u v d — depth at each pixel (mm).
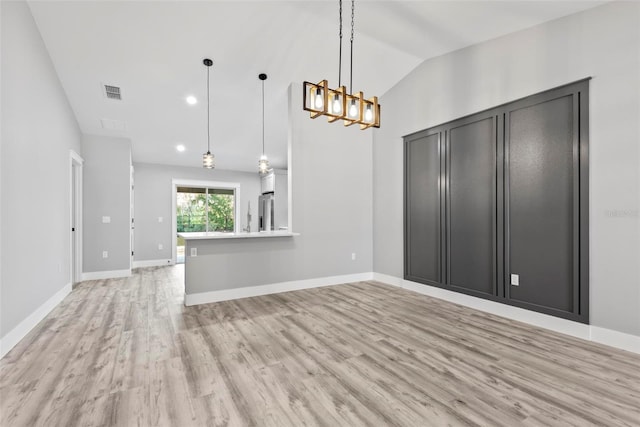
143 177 6918
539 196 2920
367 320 3115
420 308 3521
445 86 3861
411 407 1700
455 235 3736
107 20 3037
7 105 2412
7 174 2406
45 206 3287
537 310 2930
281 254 4312
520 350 2406
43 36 3168
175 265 6988
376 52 3871
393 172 4695
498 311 3264
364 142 5035
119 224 5406
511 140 3150
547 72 2854
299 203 4445
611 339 2463
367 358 2281
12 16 2504
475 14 2896
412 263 4363
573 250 2678
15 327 2533
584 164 2600
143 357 2293
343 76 4332
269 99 4668
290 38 3506
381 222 4930
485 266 3402
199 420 1588
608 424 1557
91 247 5199
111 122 4902
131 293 4262
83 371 2078
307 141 4500
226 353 2363
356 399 1773
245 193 8180
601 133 2508
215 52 3586
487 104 3375
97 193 5230
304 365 2174
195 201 7684
